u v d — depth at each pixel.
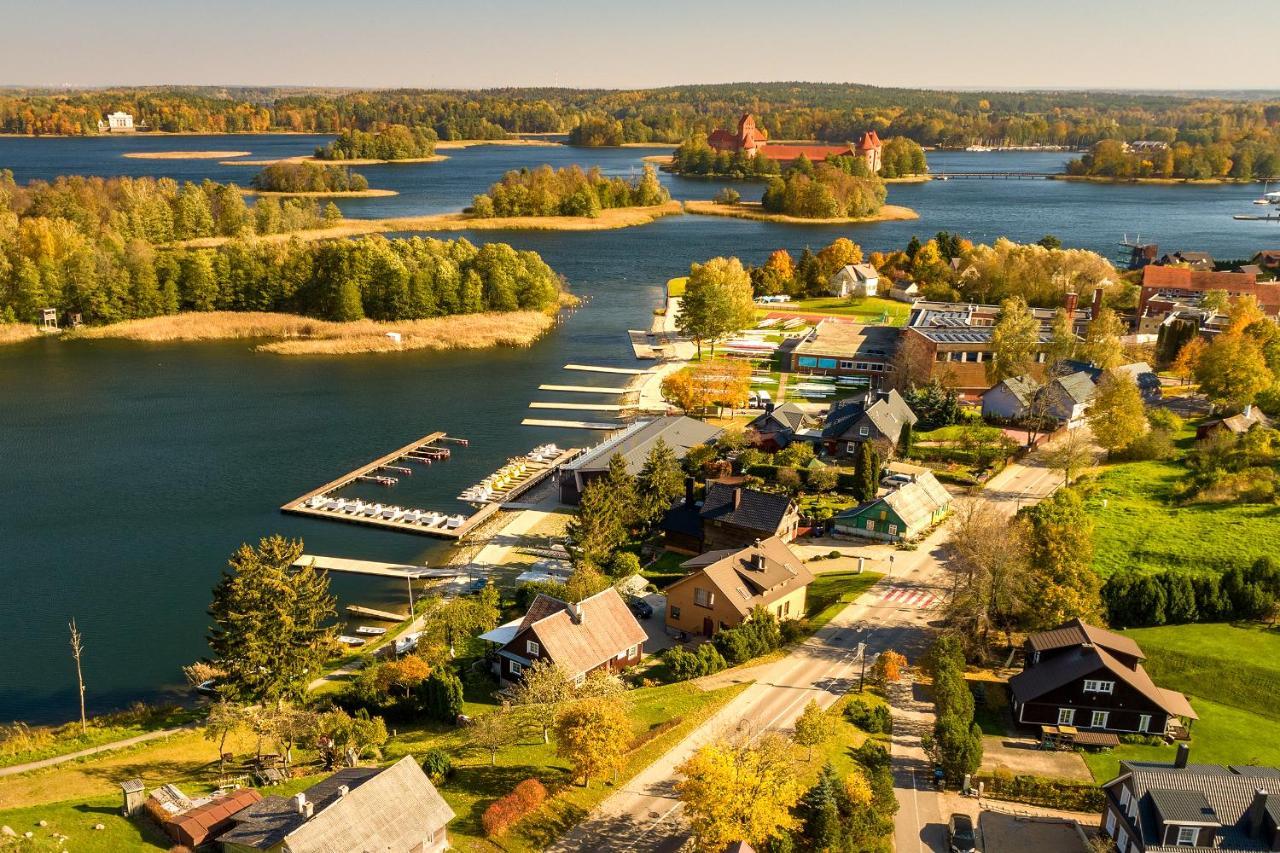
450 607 81.38
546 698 66.81
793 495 112.44
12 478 118.19
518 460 125.94
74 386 154.88
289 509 109.50
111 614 87.69
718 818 53.66
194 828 52.19
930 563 97.50
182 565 97.06
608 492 99.38
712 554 89.69
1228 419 126.19
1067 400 134.12
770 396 150.62
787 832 56.44
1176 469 118.75
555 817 58.22
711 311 170.75
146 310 191.75
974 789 63.38
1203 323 172.62
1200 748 67.94
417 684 73.75
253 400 149.88
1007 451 122.00
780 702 72.69
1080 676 68.94
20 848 49.75
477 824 57.34
